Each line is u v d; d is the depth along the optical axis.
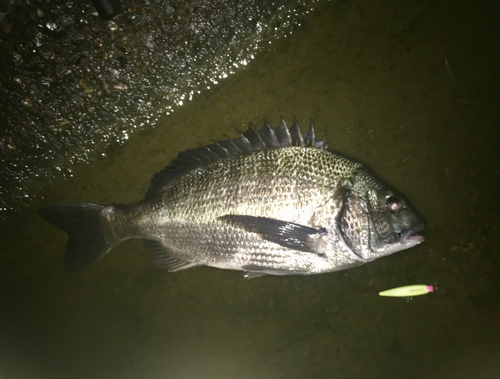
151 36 0.49
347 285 0.49
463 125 0.50
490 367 0.47
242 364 0.50
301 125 0.51
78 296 0.51
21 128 0.51
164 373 0.50
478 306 0.48
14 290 0.52
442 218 0.49
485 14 0.49
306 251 0.43
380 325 0.49
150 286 0.51
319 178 0.43
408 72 0.50
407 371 0.48
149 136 0.52
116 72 0.50
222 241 0.44
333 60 0.50
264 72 0.51
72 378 0.51
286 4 0.50
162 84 0.51
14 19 0.47
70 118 0.51
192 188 0.45
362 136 0.50
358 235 0.43
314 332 0.50
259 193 0.44
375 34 0.50
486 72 0.49
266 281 0.50
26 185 0.52
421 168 0.50
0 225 0.52
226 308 0.50
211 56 0.51
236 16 0.50
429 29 0.50
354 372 0.49
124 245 0.51
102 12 0.47
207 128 0.52
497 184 0.49
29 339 0.51
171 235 0.46
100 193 0.52
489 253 0.49
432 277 0.49
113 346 0.51
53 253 0.52
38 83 0.50
